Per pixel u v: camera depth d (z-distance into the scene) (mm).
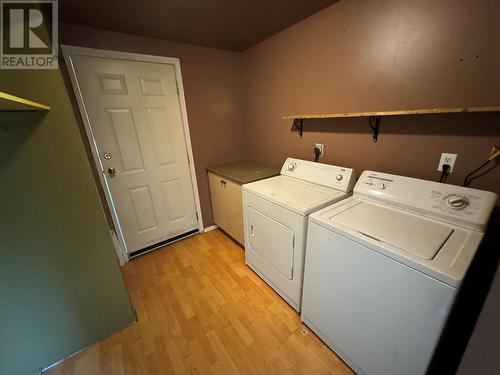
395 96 1347
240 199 2016
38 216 1074
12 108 884
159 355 1289
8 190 993
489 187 1092
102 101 1802
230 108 2562
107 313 1377
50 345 1230
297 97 1982
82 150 1110
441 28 1104
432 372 1091
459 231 991
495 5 942
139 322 1503
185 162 2375
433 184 1159
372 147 1534
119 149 1961
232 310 1577
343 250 1050
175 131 2229
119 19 1548
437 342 798
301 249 1329
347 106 1619
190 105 2254
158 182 2244
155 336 1402
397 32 1261
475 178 1128
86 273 1258
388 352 963
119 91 1856
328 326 1249
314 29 1686
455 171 1188
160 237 2389
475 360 729
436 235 966
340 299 1127
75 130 1074
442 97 1167
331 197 1448
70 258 1195
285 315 1525
